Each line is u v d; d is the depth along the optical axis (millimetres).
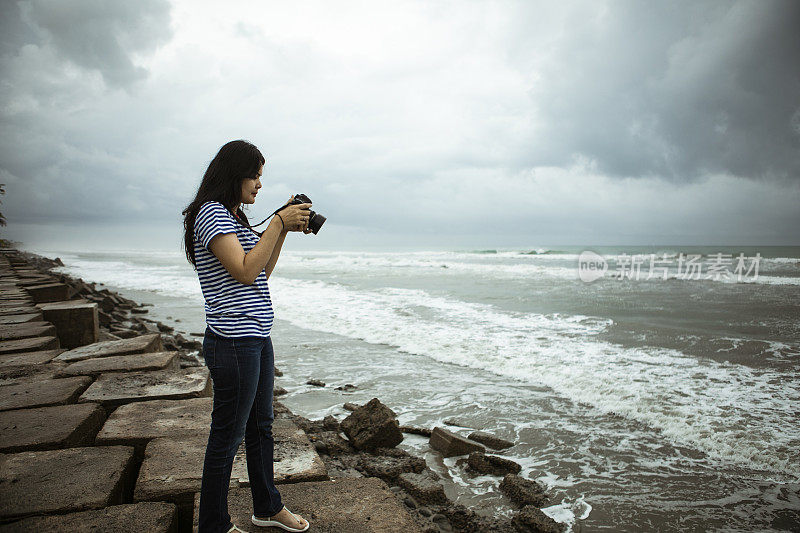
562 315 13148
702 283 21062
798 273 25859
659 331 10922
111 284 24672
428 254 57656
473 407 6652
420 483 4332
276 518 2367
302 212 2119
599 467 4973
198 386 4797
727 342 9812
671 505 4270
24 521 2494
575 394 7047
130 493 3230
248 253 2002
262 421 2271
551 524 3801
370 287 20766
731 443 5402
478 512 4164
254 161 2146
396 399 7008
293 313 14352
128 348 6199
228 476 2176
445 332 11234
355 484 2973
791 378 7551
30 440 3484
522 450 5387
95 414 4102
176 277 28016
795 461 4980
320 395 7176
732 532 3893
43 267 35125
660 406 6488
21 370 5344
